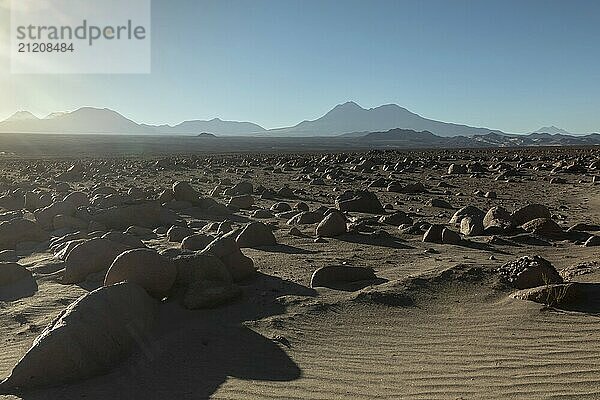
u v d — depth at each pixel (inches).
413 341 247.8
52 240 496.7
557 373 205.2
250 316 282.0
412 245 457.4
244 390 201.0
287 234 506.3
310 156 2434.8
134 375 218.1
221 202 797.2
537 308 277.0
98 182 1162.6
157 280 295.1
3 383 209.5
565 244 450.9
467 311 283.1
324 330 263.9
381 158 2057.1
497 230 501.4
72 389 207.3
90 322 230.1
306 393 196.9
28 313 300.4
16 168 1680.6
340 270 340.5
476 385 198.8
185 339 251.6
